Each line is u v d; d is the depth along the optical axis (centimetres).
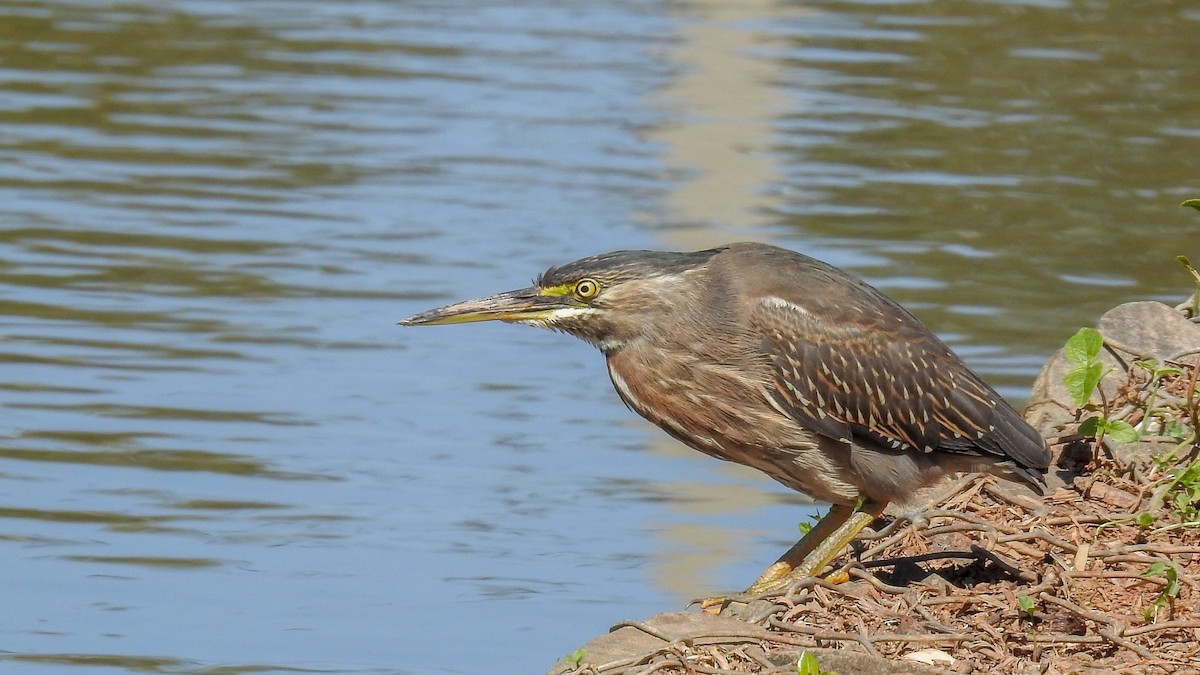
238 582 1128
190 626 1061
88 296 1633
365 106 2358
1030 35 2830
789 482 913
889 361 873
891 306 900
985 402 888
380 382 1490
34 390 1418
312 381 1482
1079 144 2233
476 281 1691
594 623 1081
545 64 2611
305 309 1630
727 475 1352
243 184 1989
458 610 1098
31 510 1221
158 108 2308
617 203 1950
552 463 1351
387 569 1159
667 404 897
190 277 1694
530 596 1120
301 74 2517
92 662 1013
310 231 1838
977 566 868
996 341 1570
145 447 1335
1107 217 1945
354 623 1074
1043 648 762
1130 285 1723
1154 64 2656
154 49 2658
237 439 1357
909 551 901
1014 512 915
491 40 2773
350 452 1349
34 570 1134
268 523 1219
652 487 1320
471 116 2311
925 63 2634
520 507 1270
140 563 1150
